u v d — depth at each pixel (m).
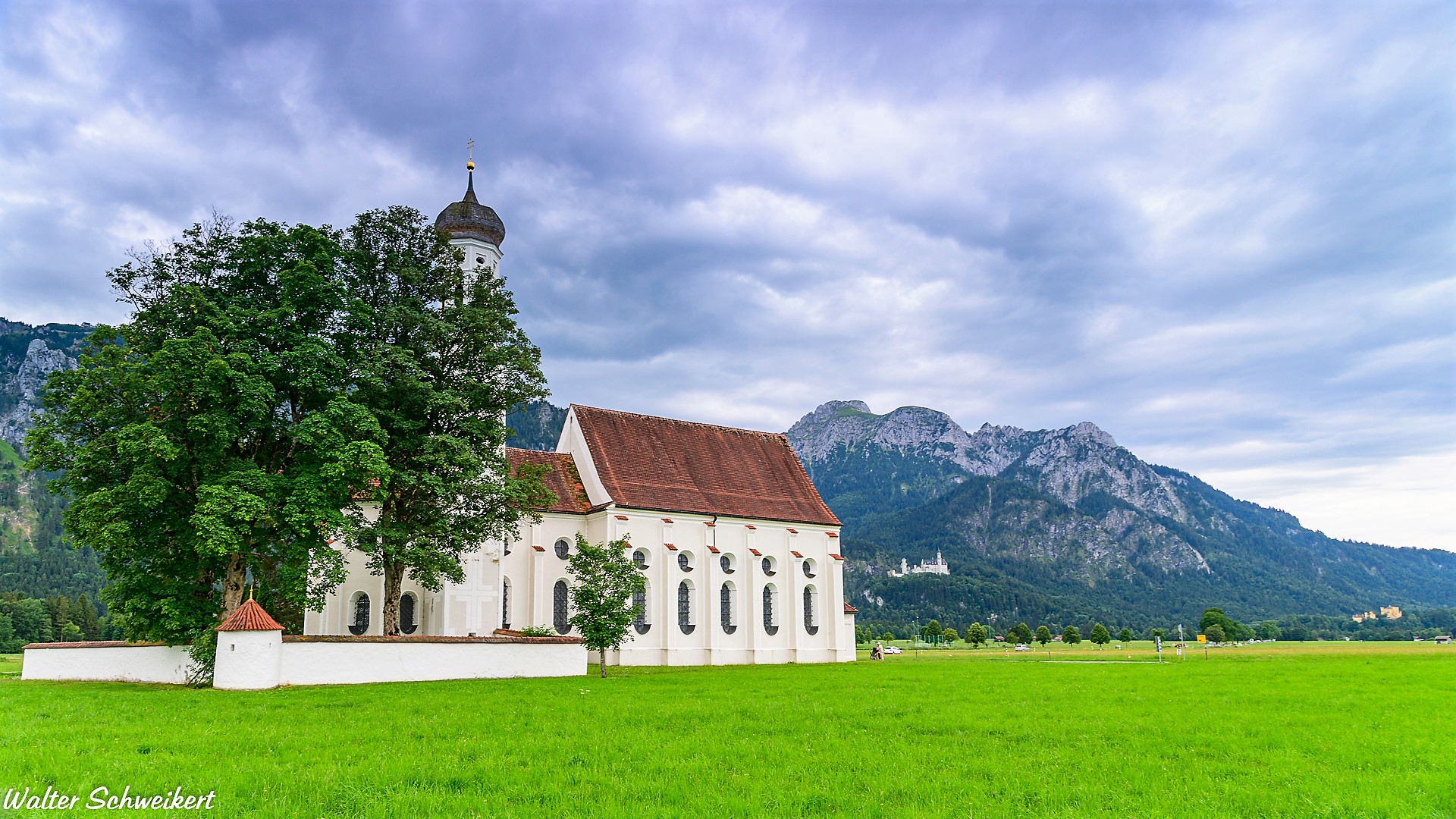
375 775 18.41
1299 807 16.84
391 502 49.53
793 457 87.25
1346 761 21.66
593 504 69.81
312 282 44.12
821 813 16.11
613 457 73.00
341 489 41.72
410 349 48.66
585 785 18.05
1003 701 35.06
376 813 15.65
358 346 47.44
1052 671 58.44
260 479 40.41
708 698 35.88
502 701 33.41
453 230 69.31
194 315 43.00
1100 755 22.14
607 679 47.09
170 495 41.28
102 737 23.25
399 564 48.62
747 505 77.38
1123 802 17.11
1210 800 17.27
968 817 15.80
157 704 31.59
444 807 16.22
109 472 41.12
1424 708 33.12
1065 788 18.19
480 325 51.41
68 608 163.50
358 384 46.53
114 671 45.81
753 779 18.84
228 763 19.69
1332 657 91.69
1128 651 132.12
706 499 74.94
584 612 50.53
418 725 25.94
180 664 43.25
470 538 49.59
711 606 71.06
